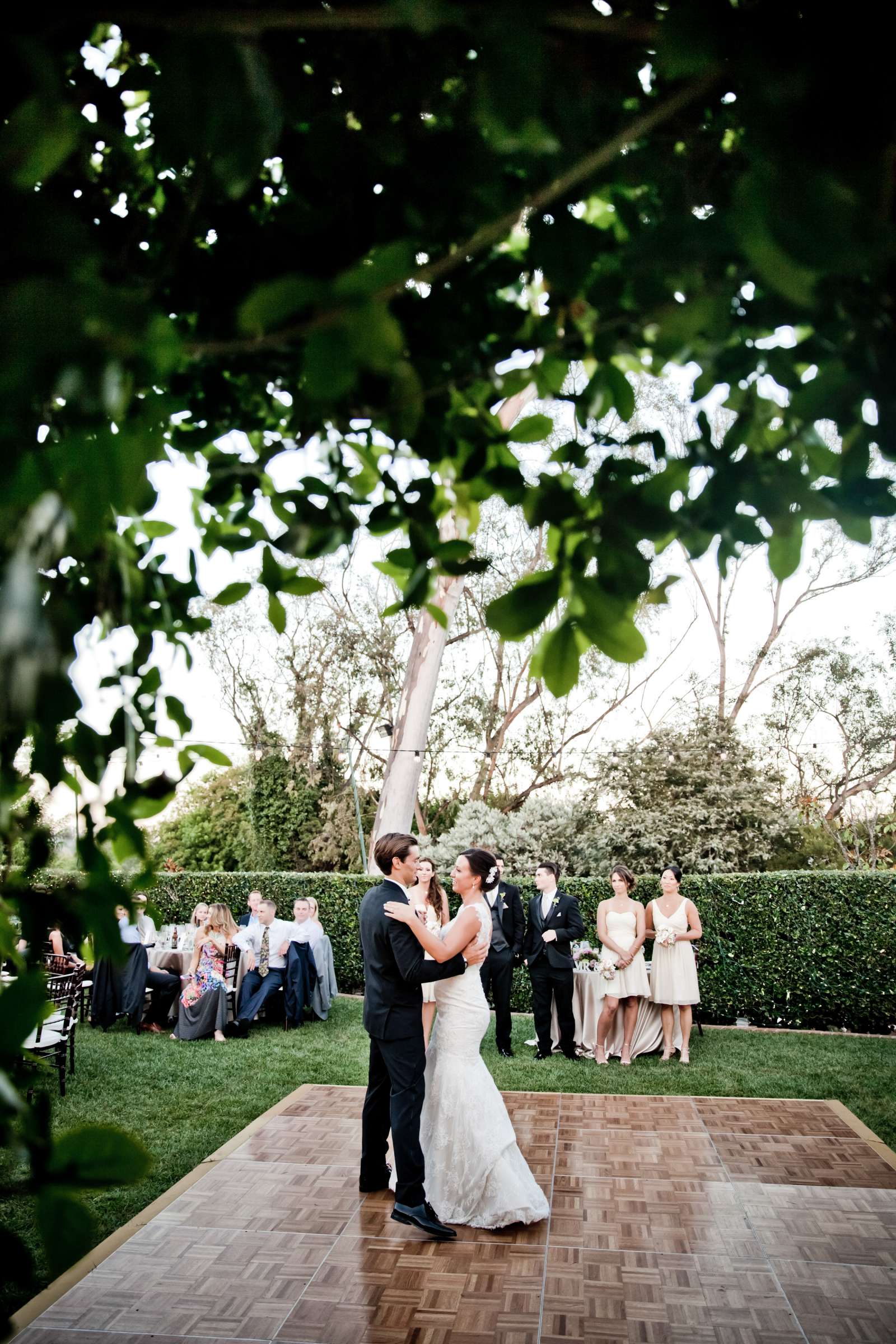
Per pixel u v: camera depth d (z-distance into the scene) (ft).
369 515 6.35
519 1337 10.98
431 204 4.69
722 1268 12.75
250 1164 16.88
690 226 3.73
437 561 6.02
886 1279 12.40
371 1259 12.97
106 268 4.50
